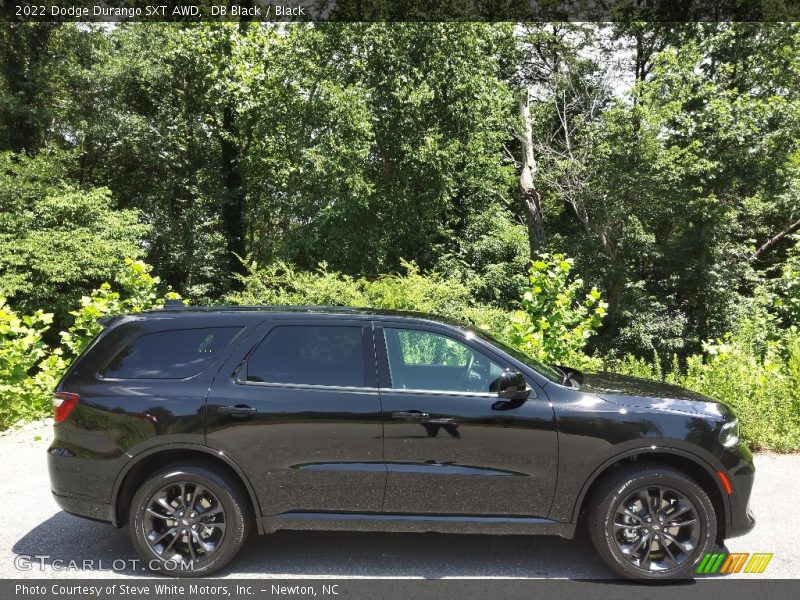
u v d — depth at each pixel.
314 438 3.70
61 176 19.30
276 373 3.82
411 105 17.84
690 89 18.12
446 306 9.86
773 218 20.64
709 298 19.47
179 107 23.88
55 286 16.05
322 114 17.84
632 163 17.84
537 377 3.84
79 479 3.71
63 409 3.79
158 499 3.68
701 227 18.73
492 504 3.71
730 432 3.75
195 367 3.82
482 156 20.08
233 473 3.75
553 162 21.16
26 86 21.06
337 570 3.80
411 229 19.86
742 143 17.47
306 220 19.78
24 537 4.28
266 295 10.74
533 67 24.31
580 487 3.68
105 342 3.92
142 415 3.70
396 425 3.70
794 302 11.20
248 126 22.03
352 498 3.72
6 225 16.48
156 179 24.33
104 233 17.30
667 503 3.69
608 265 18.92
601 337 19.70
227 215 24.86
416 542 4.25
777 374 7.23
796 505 4.86
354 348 3.90
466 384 3.88
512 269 20.97
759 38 19.25
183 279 24.48
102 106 22.02
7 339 7.86
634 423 3.68
